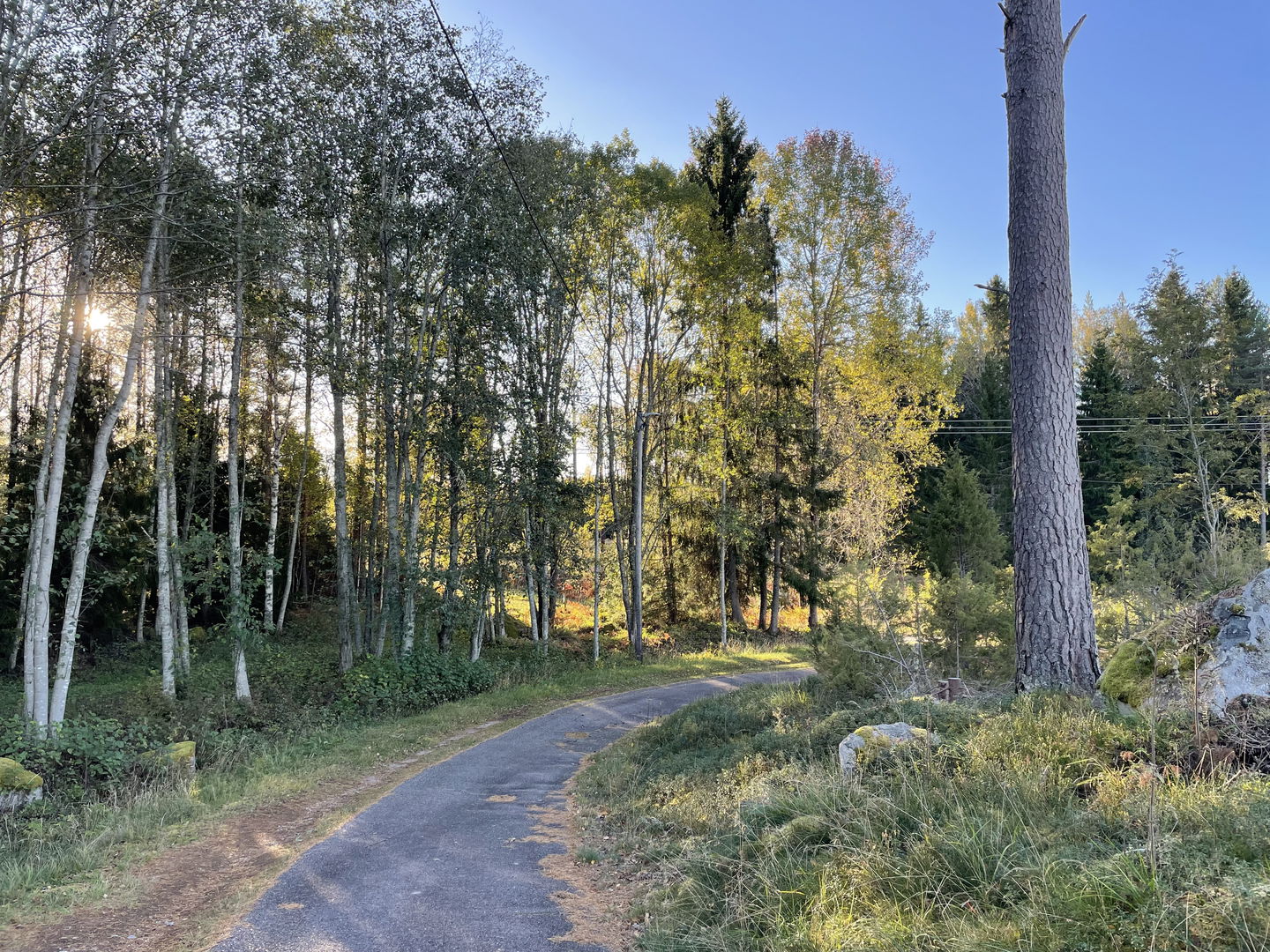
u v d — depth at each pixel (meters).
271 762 11.05
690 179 29.52
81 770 10.19
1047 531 7.85
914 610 11.01
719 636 30.91
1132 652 6.16
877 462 29.19
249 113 14.06
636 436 26.05
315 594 38.75
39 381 21.39
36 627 10.99
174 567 17.61
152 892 5.53
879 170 27.16
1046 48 8.44
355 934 4.65
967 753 5.52
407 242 19.31
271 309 17.06
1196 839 3.54
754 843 5.15
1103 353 42.12
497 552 21.41
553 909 5.20
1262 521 28.02
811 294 26.92
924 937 3.38
